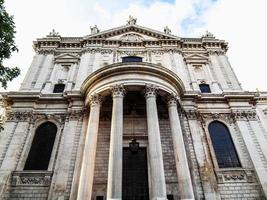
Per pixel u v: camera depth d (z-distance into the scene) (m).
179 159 21.31
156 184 18.70
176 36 37.66
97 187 22.91
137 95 27.86
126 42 36.69
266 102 32.19
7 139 25.12
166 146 25.72
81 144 24.44
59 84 31.92
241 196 22.59
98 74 25.98
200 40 39.03
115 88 24.47
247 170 24.11
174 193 22.56
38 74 32.69
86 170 20.55
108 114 27.62
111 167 19.34
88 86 27.09
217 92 31.23
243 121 27.97
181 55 36.03
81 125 26.23
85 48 35.97
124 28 38.44
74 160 23.77
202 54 37.16
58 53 36.09
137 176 23.58
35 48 37.03
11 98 28.36
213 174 23.45
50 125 27.48
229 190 22.94
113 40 36.69
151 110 22.98
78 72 32.34
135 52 35.72
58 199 20.89
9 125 26.20
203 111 29.00
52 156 24.67
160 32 38.03
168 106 25.06
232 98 29.72
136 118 27.52
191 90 30.70
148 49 36.16
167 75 26.19
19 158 24.28
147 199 22.16
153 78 25.53
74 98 28.23
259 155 25.03
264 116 30.58
